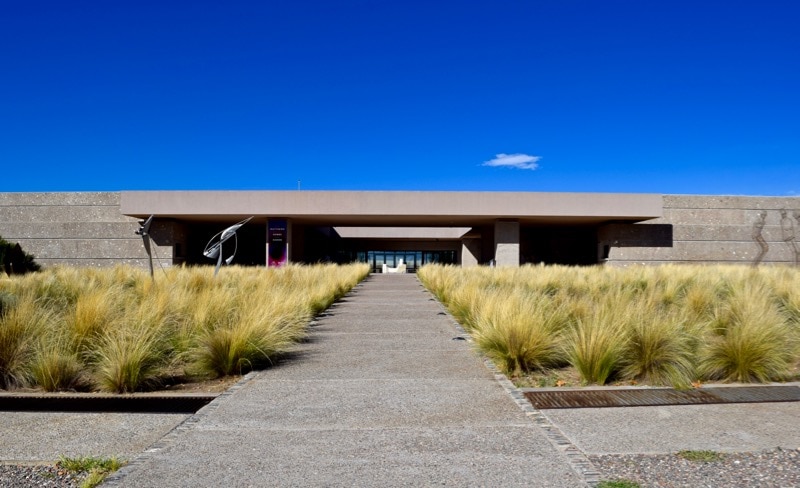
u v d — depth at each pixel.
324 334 9.06
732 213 39.28
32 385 5.96
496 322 7.21
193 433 4.28
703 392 5.52
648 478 3.43
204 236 45.41
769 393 5.46
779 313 8.61
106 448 4.07
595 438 4.15
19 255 27.64
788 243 39.09
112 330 6.73
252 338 6.69
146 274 16.06
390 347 7.88
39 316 7.11
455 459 3.72
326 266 28.14
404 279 29.38
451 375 6.18
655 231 39.03
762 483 3.35
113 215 39.00
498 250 38.22
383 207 35.12
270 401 5.17
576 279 15.75
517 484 3.32
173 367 6.75
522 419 4.61
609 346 5.97
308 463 3.67
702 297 10.30
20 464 3.78
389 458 3.75
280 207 35.00
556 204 35.16
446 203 35.22
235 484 3.35
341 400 5.19
